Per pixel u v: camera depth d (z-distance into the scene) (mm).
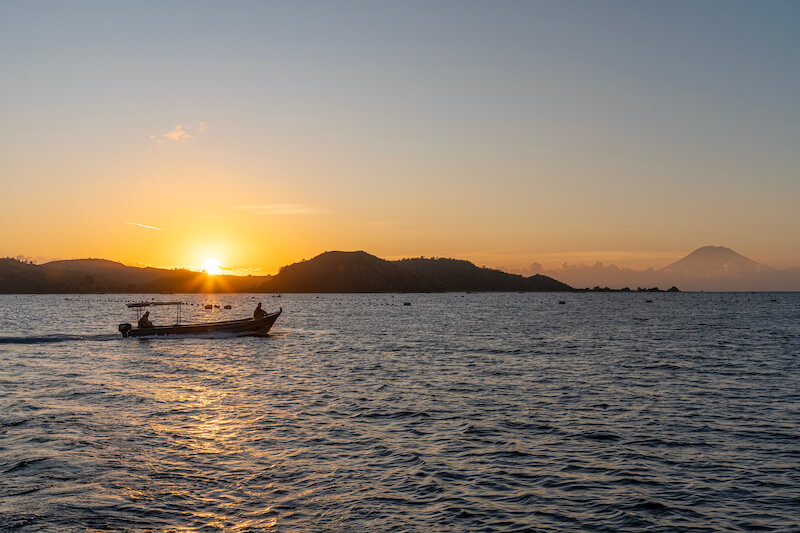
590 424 22672
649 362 41781
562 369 38188
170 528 12727
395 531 12859
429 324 89562
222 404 26016
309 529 12852
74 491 14664
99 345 51875
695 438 20688
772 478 16578
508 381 33094
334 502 14414
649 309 157125
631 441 20281
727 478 16578
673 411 25109
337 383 32281
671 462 18000
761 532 13148
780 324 87812
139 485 15203
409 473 16703
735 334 68250
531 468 17328
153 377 33969
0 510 13430
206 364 40188
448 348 52281
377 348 52250
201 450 18500
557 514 14008
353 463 17516
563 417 23875
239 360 42625
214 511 13703
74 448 18281
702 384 32094
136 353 46219
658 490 15633
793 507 14500
